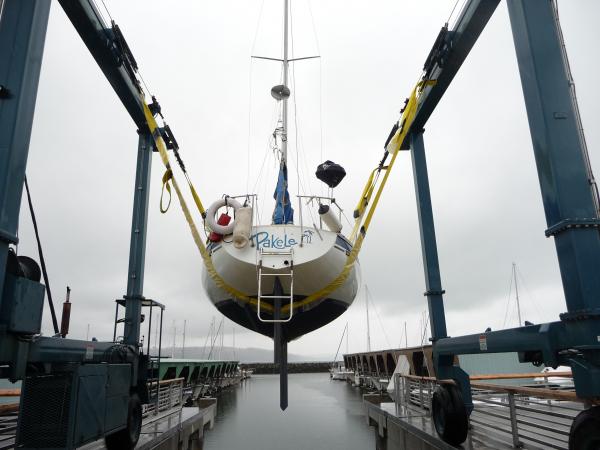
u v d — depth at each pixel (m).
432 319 8.73
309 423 21.00
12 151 4.45
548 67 4.67
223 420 22.17
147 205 9.47
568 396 5.07
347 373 47.44
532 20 4.82
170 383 12.89
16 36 4.78
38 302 5.00
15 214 4.51
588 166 4.55
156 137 9.11
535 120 4.67
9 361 4.65
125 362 7.91
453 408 7.28
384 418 11.71
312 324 10.72
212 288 10.45
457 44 7.63
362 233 9.71
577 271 4.13
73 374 5.54
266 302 9.30
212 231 9.26
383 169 10.56
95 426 6.02
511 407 6.52
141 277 8.94
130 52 8.39
